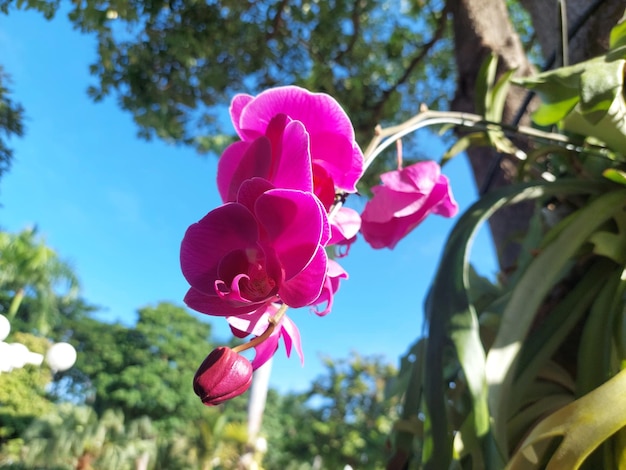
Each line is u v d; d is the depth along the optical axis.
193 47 2.00
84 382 8.95
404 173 0.34
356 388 6.01
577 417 0.25
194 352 9.54
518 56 0.89
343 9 2.13
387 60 2.46
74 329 8.95
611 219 0.38
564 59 0.40
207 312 0.21
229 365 0.20
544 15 0.65
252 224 0.21
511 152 0.47
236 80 2.23
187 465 4.35
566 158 0.42
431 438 0.30
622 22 0.36
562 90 0.34
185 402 8.84
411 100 2.52
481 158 0.80
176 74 2.14
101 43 1.96
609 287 0.35
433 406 0.30
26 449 4.44
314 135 0.25
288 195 0.20
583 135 0.39
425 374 0.32
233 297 0.20
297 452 6.13
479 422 0.28
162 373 8.96
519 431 0.37
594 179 0.40
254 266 0.21
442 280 0.34
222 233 0.21
